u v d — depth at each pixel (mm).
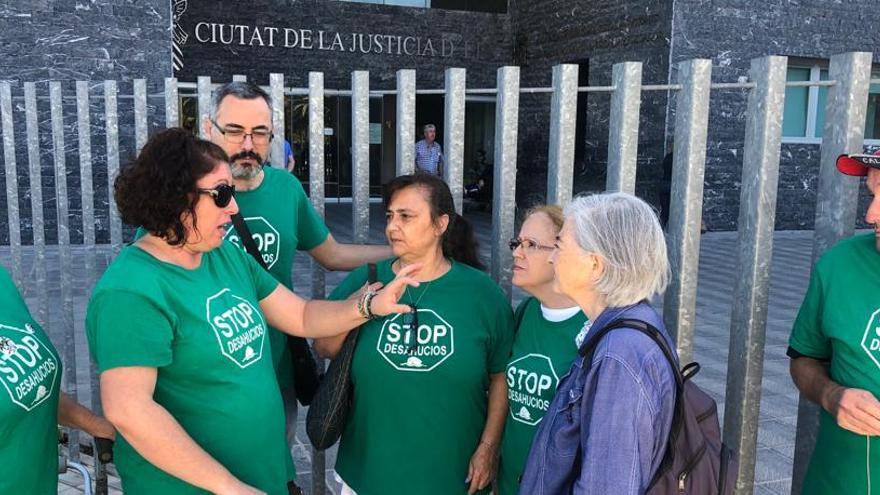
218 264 1906
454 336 2182
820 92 11984
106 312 1625
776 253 10055
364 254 2707
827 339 2047
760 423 4293
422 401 2184
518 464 2113
